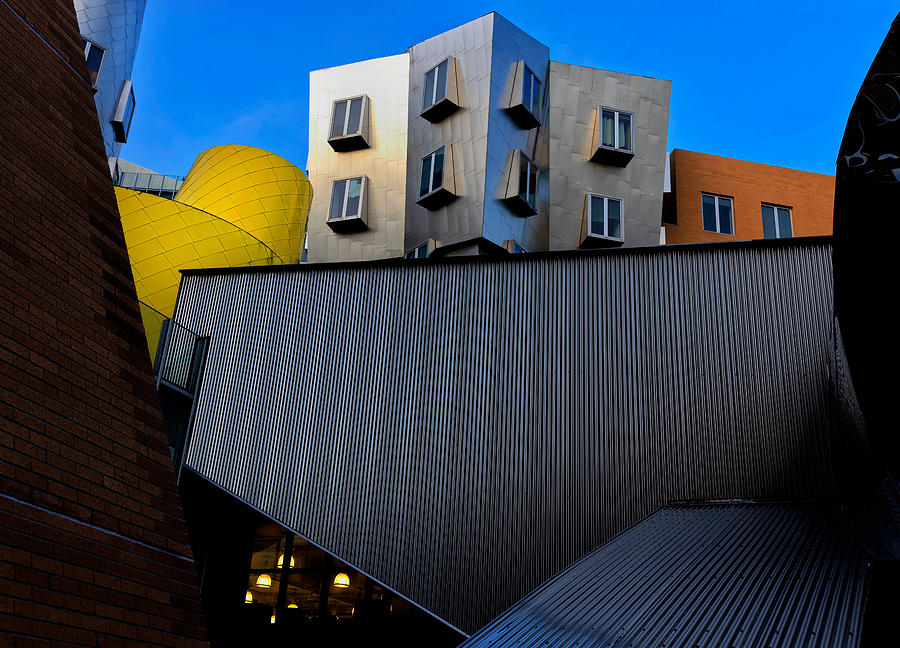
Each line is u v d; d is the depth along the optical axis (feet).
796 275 53.67
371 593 61.93
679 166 109.29
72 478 22.65
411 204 98.58
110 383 25.89
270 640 61.41
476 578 51.21
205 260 81.97
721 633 29.45
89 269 27.22
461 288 59.00
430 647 59.67
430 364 57.41
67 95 30.45
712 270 55.06
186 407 56.54
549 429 53.62
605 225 97.71
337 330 60.34
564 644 32.96
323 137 110.32
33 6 30.71
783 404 50.90
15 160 25.98
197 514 63.52
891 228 28.22
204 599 62.75
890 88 26.76
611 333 55.06
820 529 40.42
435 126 98.07
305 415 58.18
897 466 29.43
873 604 30.86
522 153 94.22
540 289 57.36
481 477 53.47
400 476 54.80
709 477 50.37
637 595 36.22
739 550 39.09
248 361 60.85
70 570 21.08
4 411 21.17
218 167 99.60
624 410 52.95
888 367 29.22
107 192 30.14
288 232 96.48
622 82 103.55
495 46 93.91
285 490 56.29
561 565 50.26
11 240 24.14
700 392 52.31
